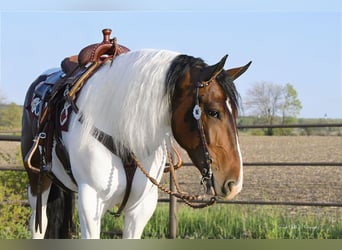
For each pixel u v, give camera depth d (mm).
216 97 3547
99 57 4305
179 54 3859
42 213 5266
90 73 4215
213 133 3514
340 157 19516
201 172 3590
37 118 4895
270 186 13562
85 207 3859
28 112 5289
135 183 3982
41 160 4570
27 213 7965
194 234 7844
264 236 7594
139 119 3766
